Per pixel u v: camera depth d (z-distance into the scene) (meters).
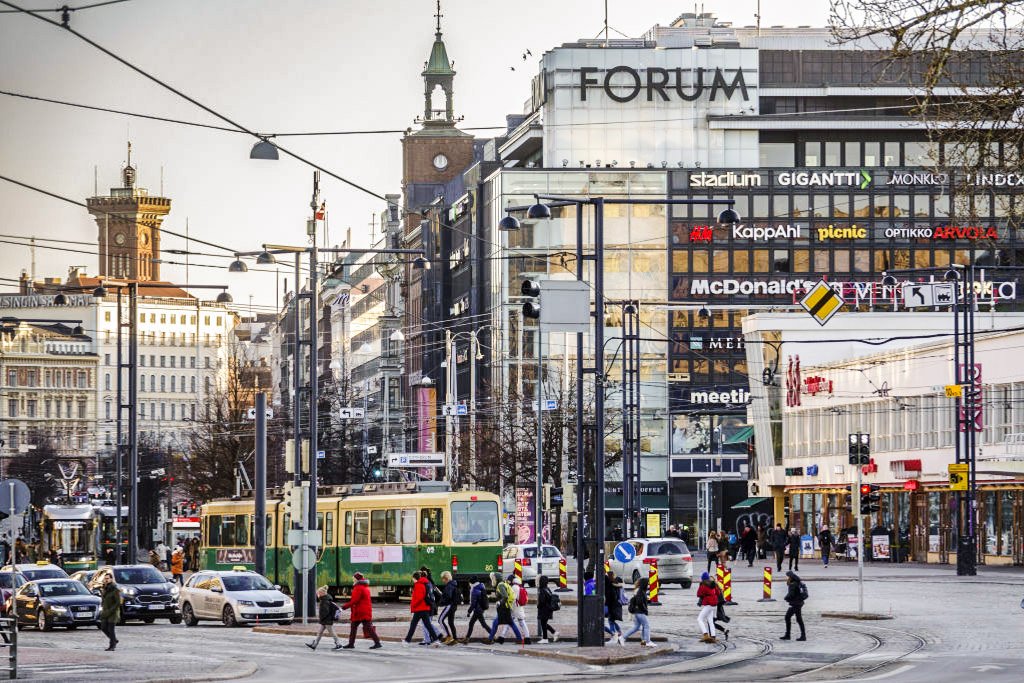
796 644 49.88
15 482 42.78
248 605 67.06
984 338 99.31
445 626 54.81
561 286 50.34
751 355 133.38
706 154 163.75
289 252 70.44
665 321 161.62
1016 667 40.25
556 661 47.03
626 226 162.00
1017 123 21.98
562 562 87.25
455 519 74.50
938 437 105.25
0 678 41.03
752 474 138.00
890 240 161.38
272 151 49.22
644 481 158.38
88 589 67.94
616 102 163.38
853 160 165.38
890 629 54.06
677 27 178.75
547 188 161.25
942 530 104.00
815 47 173.88
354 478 162.75
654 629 57.81
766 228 162.00
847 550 114.31
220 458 164.38
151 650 53.22
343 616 69.25
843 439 120.19
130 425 88.75
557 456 124.00
